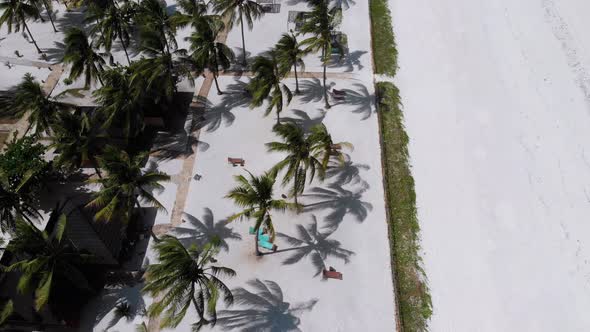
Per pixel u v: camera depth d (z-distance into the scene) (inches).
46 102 1455.5
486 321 1202.6
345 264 1296.8
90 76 1605.6
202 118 1694.1
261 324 1180.5
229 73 1882.4
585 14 2117.4
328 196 1450.5
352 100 1761.8
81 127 1366.9
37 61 1967.3
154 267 986.1
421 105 1752.0
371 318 1198.9
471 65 1905.8
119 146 1493.6
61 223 1109.1
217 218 1398.9
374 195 1457.9
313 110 1723.7
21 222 1050.7
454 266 1305.4
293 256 1310.3
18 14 1867.6
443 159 1573.6
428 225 1395.2
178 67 1583.4
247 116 1704.0
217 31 1732.3
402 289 1254.3
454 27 2087.8
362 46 2011.6
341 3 2244.1
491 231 1384.1
